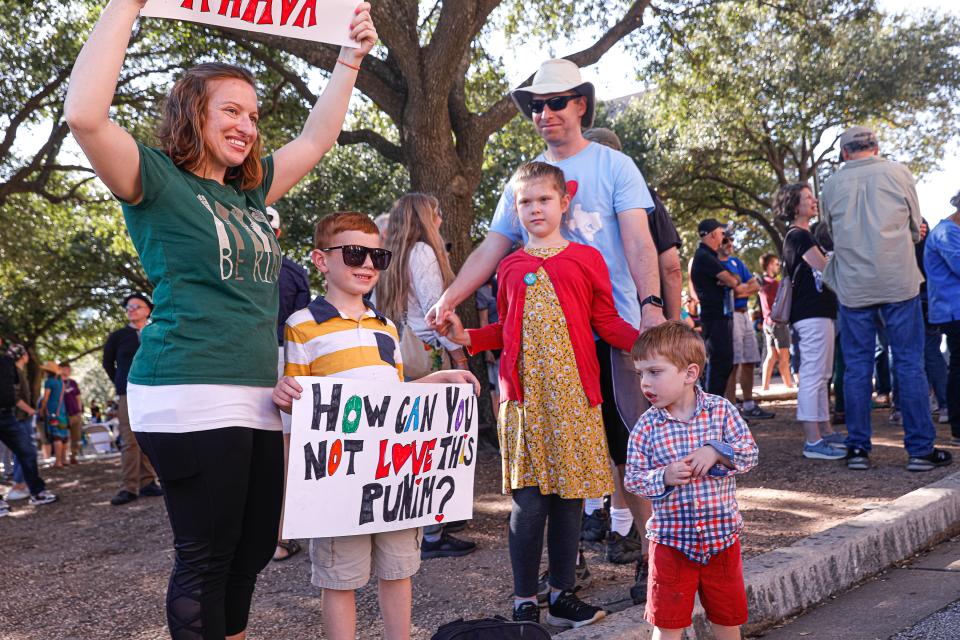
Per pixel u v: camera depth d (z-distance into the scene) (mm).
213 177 2488
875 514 4266
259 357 2438
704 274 7879
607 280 3377
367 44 2855
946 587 3609
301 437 2611
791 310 6301
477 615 3504
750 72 21969
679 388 2699
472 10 8414
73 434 15438
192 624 2326
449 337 3570
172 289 2305
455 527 4973
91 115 2062
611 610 3361
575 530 3240
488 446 8172
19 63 12828
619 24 10516
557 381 3189
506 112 9531
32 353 27438
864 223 5504
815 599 3600
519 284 3309
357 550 2836
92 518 7066
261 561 2635
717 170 26359
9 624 4066
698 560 2701
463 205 9062
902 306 5473
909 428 5477
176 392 2268
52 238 22734
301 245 21766
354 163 21812
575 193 3723
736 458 2623
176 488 2338
